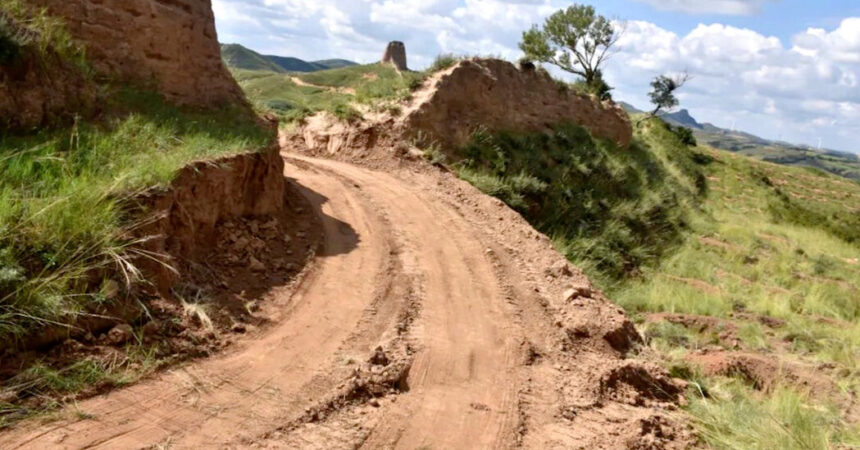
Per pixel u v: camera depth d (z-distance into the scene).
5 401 4.33
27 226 5.12
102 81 9.32
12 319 4.68
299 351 6.20
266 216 9.10
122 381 4.95
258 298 7.04
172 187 6.64
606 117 26.77
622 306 12.34
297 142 18.11
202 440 4.55
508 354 7.36
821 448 6.27
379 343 6.78
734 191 37.41
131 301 5.59
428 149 16.80
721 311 12.98
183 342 5.66
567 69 37.53
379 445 5.03
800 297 16.12
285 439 4.80
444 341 7.28
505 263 10.52
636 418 6.41
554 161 20.77
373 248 9.81
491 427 5.69
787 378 8.71
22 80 6.88
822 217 36.22
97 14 9.66
